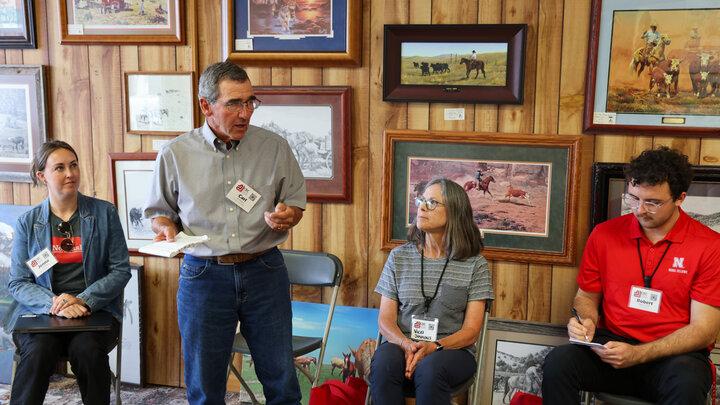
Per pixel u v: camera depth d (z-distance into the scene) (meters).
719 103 2.73
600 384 2.38
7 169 3.56
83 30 3.33
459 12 2.96
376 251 3.22
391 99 3.04
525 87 2.95
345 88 3.09
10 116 3.50
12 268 2.77
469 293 2.53
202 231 2.29
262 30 3.14
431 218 2.52
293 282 3.11
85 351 2.49
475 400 2.59
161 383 3.54
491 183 3.02
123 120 3.40
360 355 3.21
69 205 2.79
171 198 2.34
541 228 3.00
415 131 3.05
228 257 2.27
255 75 3.23
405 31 2.98
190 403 2.38
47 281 2.72
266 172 2.34
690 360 2.24
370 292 3.25
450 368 2.29
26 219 2.77
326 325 3.04
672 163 2.29
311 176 3.21
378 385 2.30
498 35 2.89
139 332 3.47
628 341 2.46
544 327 3.03
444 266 2.55
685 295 2.39
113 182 3.43
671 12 2.73
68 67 3.42
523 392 3.04
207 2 3.23
